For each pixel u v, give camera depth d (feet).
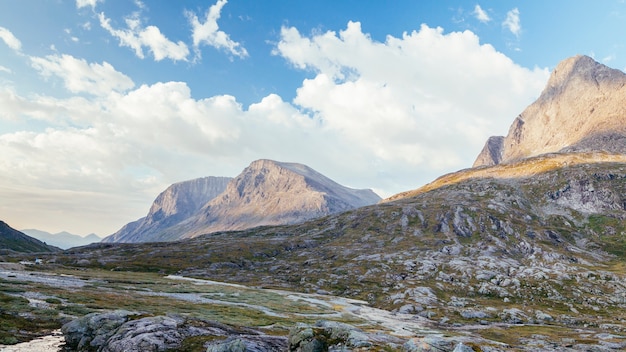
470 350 121.60
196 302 319.68
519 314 393.29
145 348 122.72
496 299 465.47
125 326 144.56
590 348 247.29
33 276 365.61
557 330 327.47
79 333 146.00
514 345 257.75
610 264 619.67
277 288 528.22
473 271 562.66
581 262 627.05
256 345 130.82
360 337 135.33
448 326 341.00
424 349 123.95
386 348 130.82
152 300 292.61
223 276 617.21
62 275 426.10
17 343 136.56
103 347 133.28
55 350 133.59
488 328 333.83
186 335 140.05
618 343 258.78
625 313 404.57
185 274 621.31
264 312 308.40
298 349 127.75
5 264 470.80
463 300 450.30
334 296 485.56
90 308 212.02
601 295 460.55
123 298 277.85
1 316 167.84
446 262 624.18
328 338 134.72
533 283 502.79
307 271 638.12
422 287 490.49
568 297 456.86
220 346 117.70
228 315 268.41
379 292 502.38
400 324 326.03
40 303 209.26
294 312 330.75
